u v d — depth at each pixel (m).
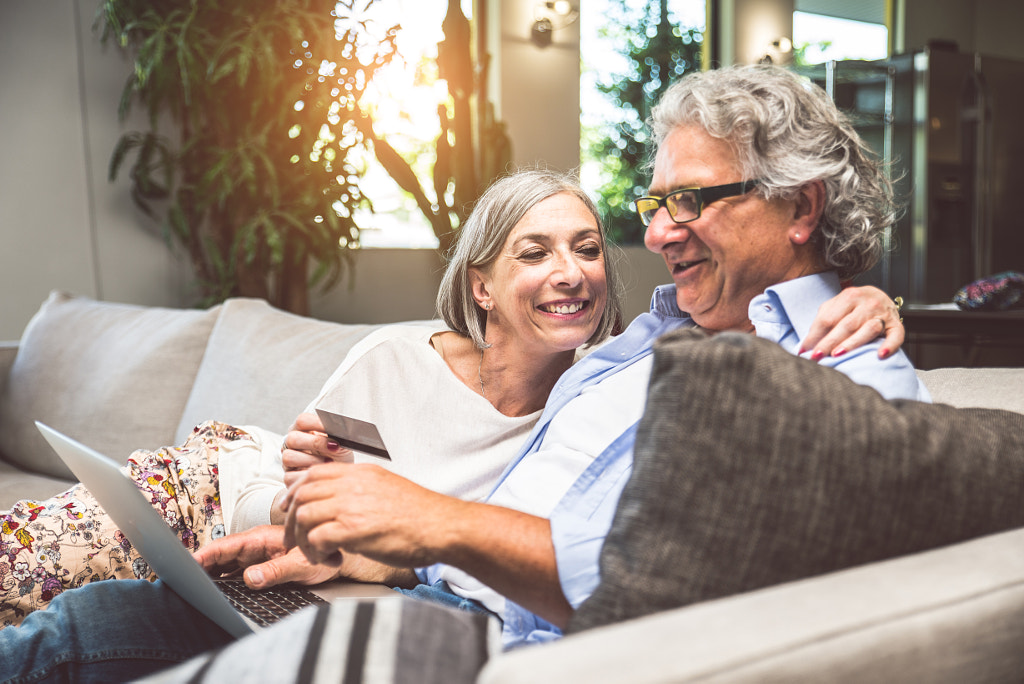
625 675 0.50
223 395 2.06
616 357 1.21
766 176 0.98
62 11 3.82
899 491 0.68
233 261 3.38
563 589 0.77
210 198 3.38
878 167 1.06
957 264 4.98
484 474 1.33
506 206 1.31
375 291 4.53
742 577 0.65
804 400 0.67
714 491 0.66
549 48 5.10
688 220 1.01
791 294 1.00
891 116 4.85
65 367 2.55
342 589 1.20
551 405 1.19
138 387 2.29
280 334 2.10
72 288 3.91
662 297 1.22
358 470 0.78
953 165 4.90
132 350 2.39
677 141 1.03
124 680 1.02
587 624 0.66
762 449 0.66
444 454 1.35
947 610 0.62
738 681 0.52
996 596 0.65
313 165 3.47
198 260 3.74
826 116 1.01
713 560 0.65
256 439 1.49
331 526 0.75
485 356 1.39
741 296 1.04
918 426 0.71
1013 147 5.04
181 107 3.62
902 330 0.94
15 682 0.97
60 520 1.28
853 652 0.57
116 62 3.91
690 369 0.68
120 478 0.86
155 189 3.78
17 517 1.27
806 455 0.66
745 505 0.65
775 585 0.66
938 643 0.61
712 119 0.99
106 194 3.93
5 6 3.75
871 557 0.68
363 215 4.47
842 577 0.65
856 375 0.91
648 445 0.69
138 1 3.39
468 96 4.07
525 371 1.36
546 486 1.01
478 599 1.11
